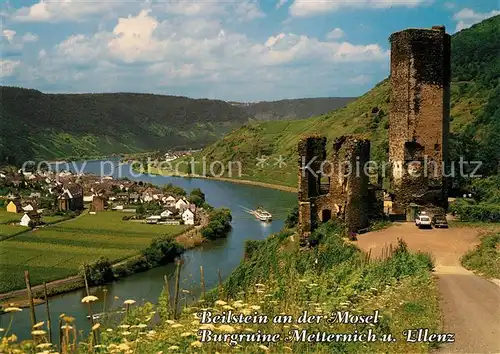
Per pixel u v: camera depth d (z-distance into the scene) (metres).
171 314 16.72
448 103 50.53
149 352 13.01
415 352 16.33
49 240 100.69
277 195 157.62
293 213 63.25
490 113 102.81
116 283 73.50
